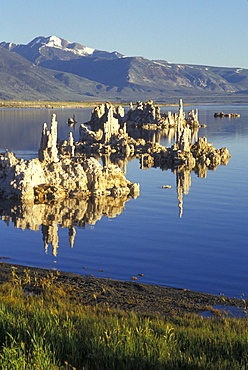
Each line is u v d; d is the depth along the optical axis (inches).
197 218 3083.2
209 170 5393.7
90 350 870.4
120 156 6884.8
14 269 1932.8
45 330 934.4
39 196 3644.2
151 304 1534.2
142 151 7293.3
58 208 3336.6
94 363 828.6
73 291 1657.2
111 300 1558.8
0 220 2967.5
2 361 789.2
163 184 4443.9
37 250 2337.6
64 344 887.7
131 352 856.3
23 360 781.3
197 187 4261.8
